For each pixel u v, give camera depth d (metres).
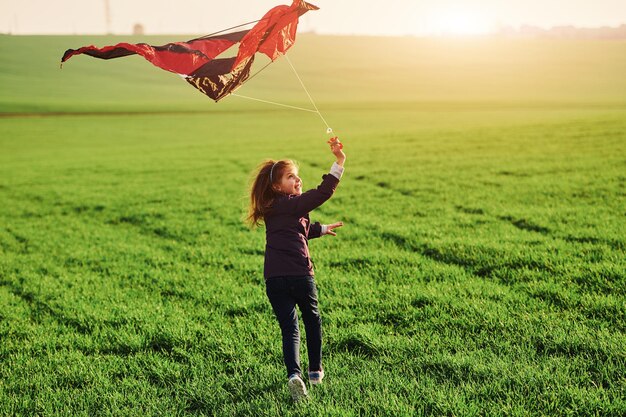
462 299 7.07
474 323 6.17
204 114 58.50
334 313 6.87
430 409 4.42
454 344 5.67
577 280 7.61
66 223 15.30
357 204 15.23
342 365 5.44
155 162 27.33
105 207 17.08
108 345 6.35
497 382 4.68
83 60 105.50
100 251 11.68
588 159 19.97
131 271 9.90
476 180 17.59
